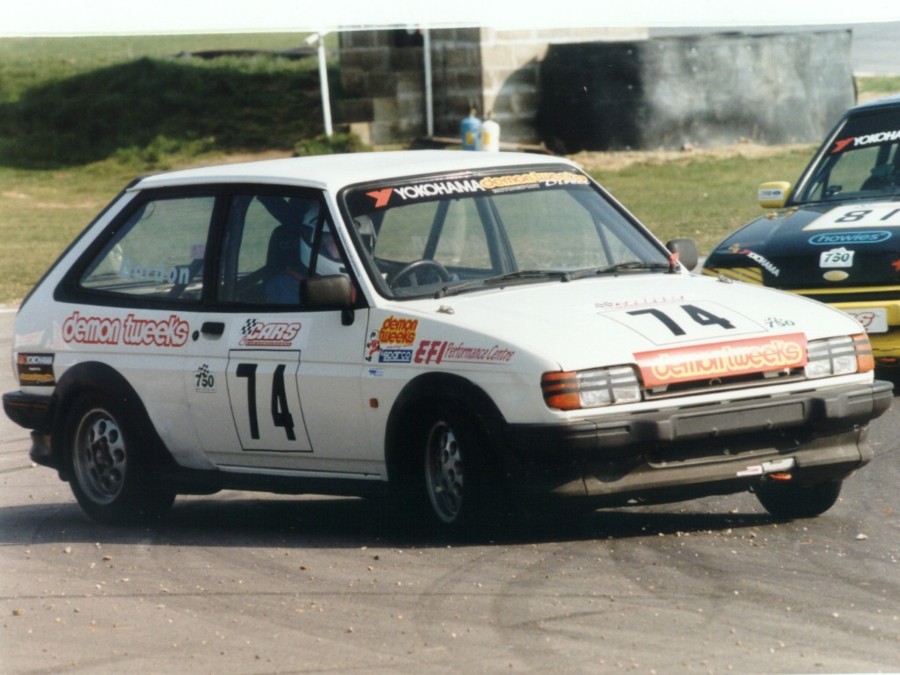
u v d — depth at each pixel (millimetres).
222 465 8383
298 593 6777
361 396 7551
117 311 8828
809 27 36875
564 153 33781
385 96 35875
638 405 6922
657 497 7027
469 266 7941
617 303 7441
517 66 34250
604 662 5543
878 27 42719
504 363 6961
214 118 39062
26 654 6078
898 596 6328
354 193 8023
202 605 6699
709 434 6973
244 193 8461
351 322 7680
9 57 46062
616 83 33125
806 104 34125
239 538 8164
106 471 8898
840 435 7383
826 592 6402
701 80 33156
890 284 10867
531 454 6863
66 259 9289
